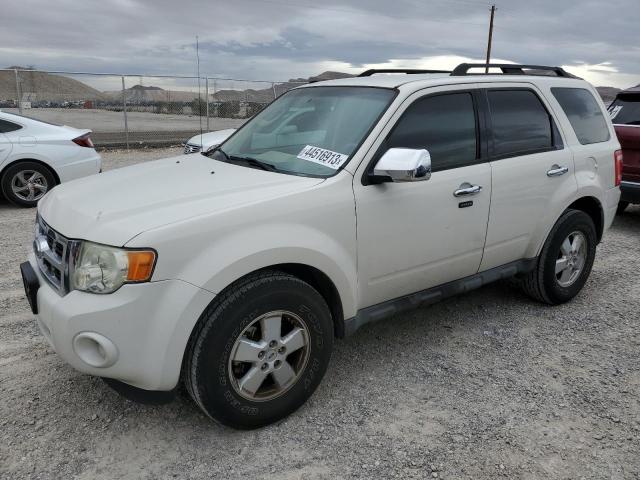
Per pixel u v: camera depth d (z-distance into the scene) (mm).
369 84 3701
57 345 2660
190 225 2617
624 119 7246
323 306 3066
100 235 2592
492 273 4105
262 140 3830
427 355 3834
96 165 8844
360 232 3182
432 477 2668
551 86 4477
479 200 3754
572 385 3480
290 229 2885
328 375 3557
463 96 3795
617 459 2814
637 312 4625
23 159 8164
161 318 2553
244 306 2738
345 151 3289
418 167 2979
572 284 4703
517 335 4160
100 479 2621
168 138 17312
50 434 2920
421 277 3605
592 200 4715
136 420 3059
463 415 3150
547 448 2885
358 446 2883
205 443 2889
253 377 2865
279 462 2760
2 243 6246
